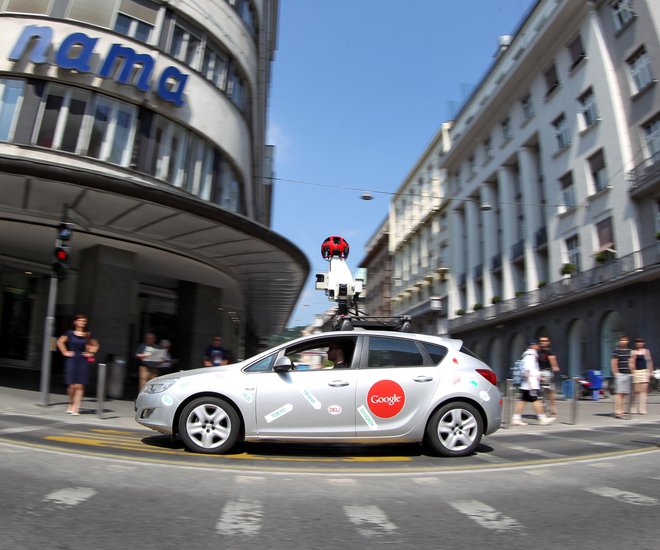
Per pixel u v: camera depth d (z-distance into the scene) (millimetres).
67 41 13656
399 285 64000
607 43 26062
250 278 18719
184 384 6762
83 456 6145
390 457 7043
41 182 11109
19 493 4520
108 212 12766
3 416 9141
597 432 10328
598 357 25375
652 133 23312
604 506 4805
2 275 18234
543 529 4156
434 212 51750
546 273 32375
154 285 20328
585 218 27109
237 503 4633
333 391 6672
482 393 7031
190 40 16312
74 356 10195
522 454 7508
